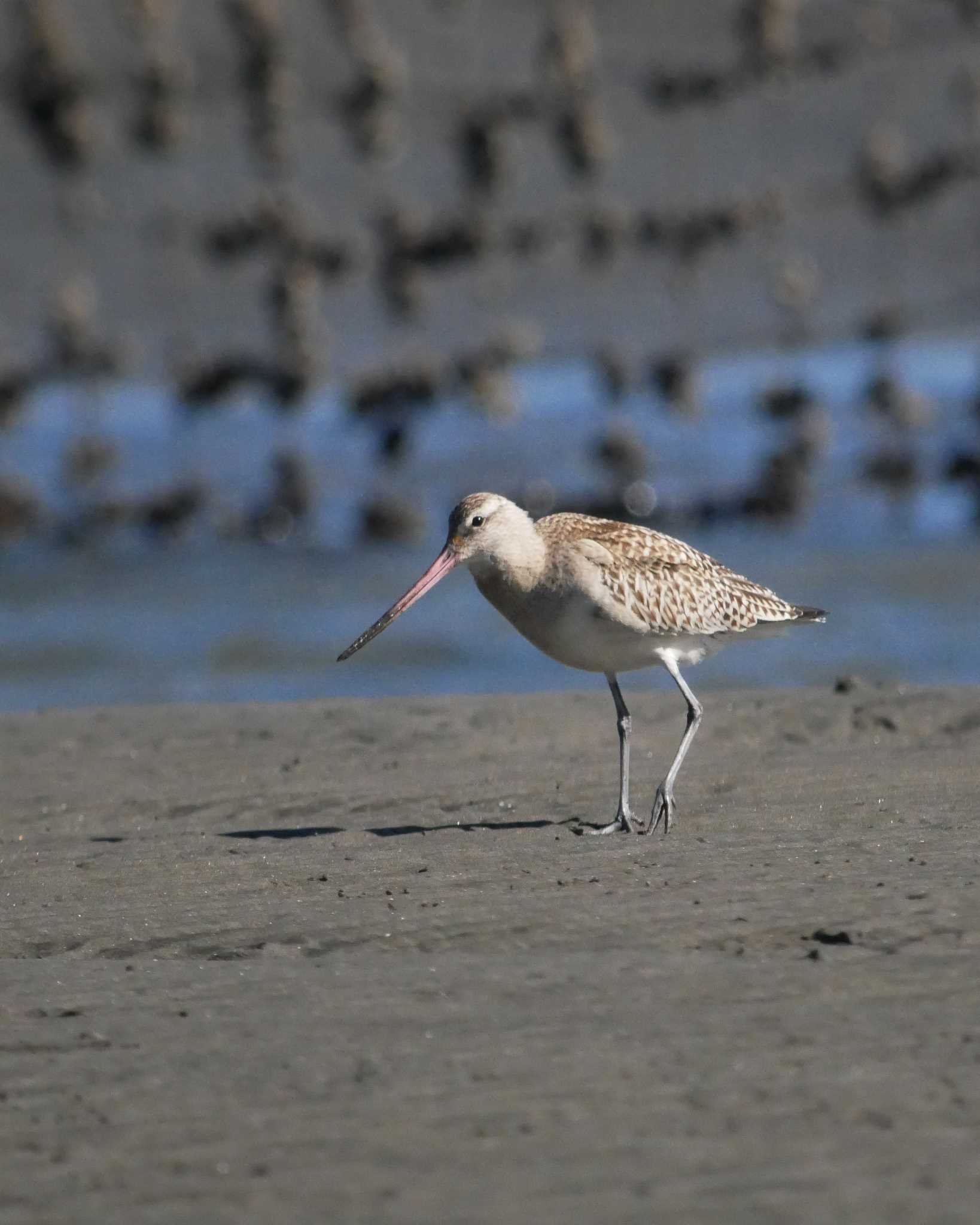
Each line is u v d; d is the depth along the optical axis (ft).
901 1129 15.37
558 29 155.02
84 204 133.08
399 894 24.00
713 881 23.70
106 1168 15.31
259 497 93.09
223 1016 19.25
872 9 169.89
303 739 36.58
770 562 75.66
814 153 143.33
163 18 155.94
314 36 164.76
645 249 128.77
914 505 87.20
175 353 114.52
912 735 34.24
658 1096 16.33
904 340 114.52
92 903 24.77
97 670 58.59
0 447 104.68
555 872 24.71
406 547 85.56
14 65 141.90
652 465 96.07
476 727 36.81
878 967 19.88
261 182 140.15
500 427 104.47
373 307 122.31
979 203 131.23
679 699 38.24
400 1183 14.73
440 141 147.74
